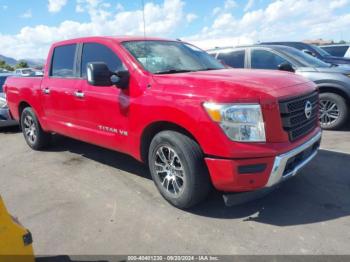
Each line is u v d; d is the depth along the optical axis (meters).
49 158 5.36
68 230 3.12
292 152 3.02
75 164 4.99
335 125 6.42
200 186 3.17
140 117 3.53
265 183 2.96
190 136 3.21
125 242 2.90
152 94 3.40
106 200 3.72
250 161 2.88
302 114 3.32
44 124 5.36
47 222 3.29
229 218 3.23
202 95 3.01
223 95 2.91
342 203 3.45
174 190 3.42
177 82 3.28
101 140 4.25
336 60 9.30
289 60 6.88
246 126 2.87
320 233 2.92
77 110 4.49
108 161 5.04
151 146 3.52
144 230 3.07
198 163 3.12
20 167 5.02
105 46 4.18
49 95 5.00
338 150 5.12
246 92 2.92
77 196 3.86
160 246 2.83
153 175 3.61
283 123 3.03
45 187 4.18
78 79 4.50
